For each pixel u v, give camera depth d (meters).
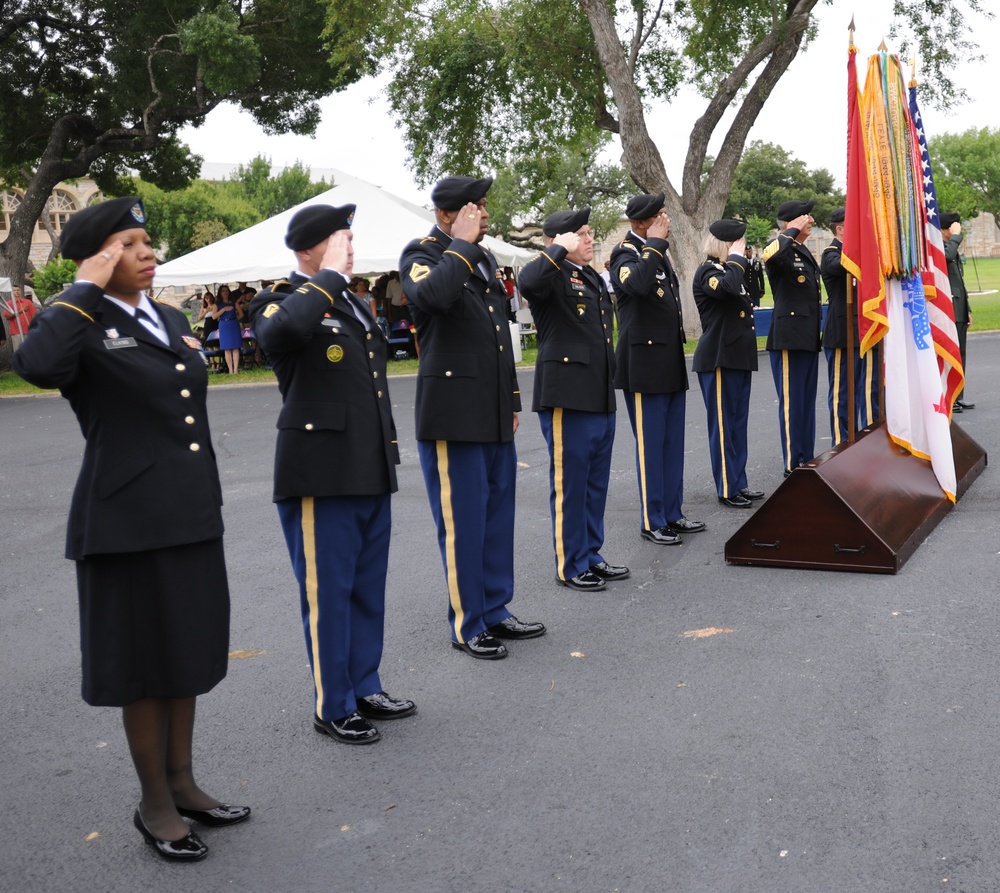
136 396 3.09
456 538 4.69
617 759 3.57
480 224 4.46
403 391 16.17
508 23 21.91
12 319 24.42
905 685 3.96
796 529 5.55
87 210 3.06
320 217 3.86
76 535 3.09
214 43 20.83
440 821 3.26
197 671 3.15
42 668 4.89
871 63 6.20
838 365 8.36
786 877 2.81
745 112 20.44
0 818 3.47
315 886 2.96
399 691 4.35
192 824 3.35
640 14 21.27
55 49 24.50
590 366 5.45
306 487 3.88
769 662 4.30
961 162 46.47
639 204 6.18
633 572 5.78
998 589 4.95
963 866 2.79
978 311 23.25
